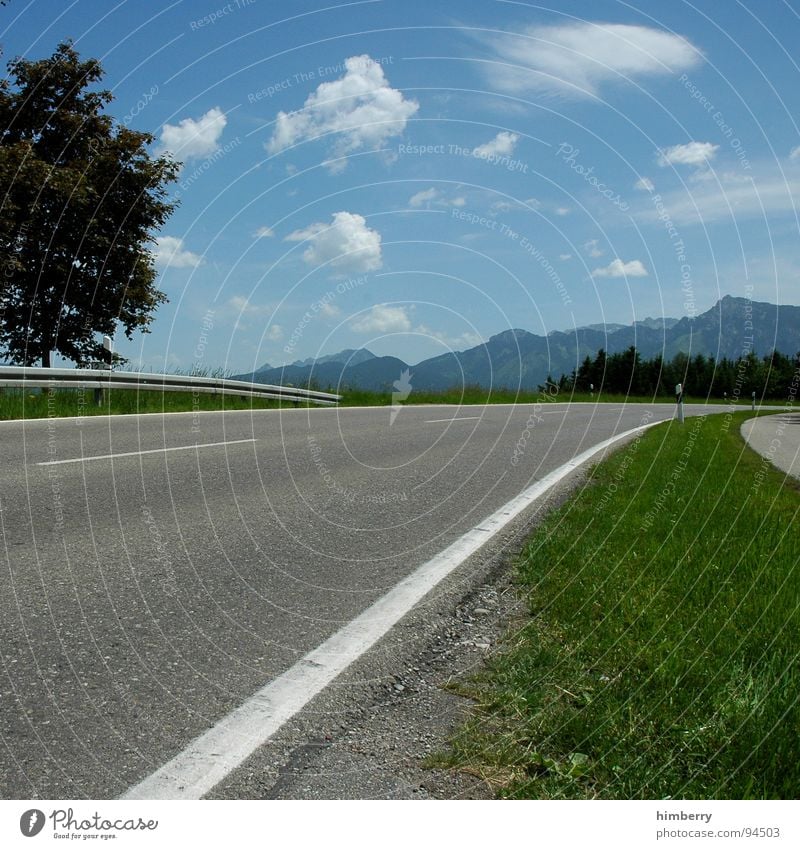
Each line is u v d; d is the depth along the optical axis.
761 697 3.02
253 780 2.35
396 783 2.42
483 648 3.58
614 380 50.62
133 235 19.30
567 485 8.27
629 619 3.92
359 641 3.47
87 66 19.03
